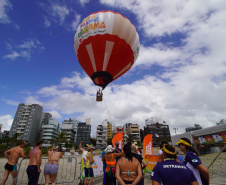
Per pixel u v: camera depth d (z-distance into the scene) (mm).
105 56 9969
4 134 93250
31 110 86625
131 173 2521
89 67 10531
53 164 4238
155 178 1868
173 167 1879
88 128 98188
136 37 10742
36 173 4078
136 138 87000
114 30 9664
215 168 8609
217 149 19812
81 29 10219
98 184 5703
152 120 98062
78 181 6180
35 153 4227
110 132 104875
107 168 3969
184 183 1753
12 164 4527
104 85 10727
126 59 10539
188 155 2533
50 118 97250
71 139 101750
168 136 81750
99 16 9836
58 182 5852
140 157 3371
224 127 17422
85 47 10047
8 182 5871
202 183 2336
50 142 79688
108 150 4074
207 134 19688
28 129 81562
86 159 5074
